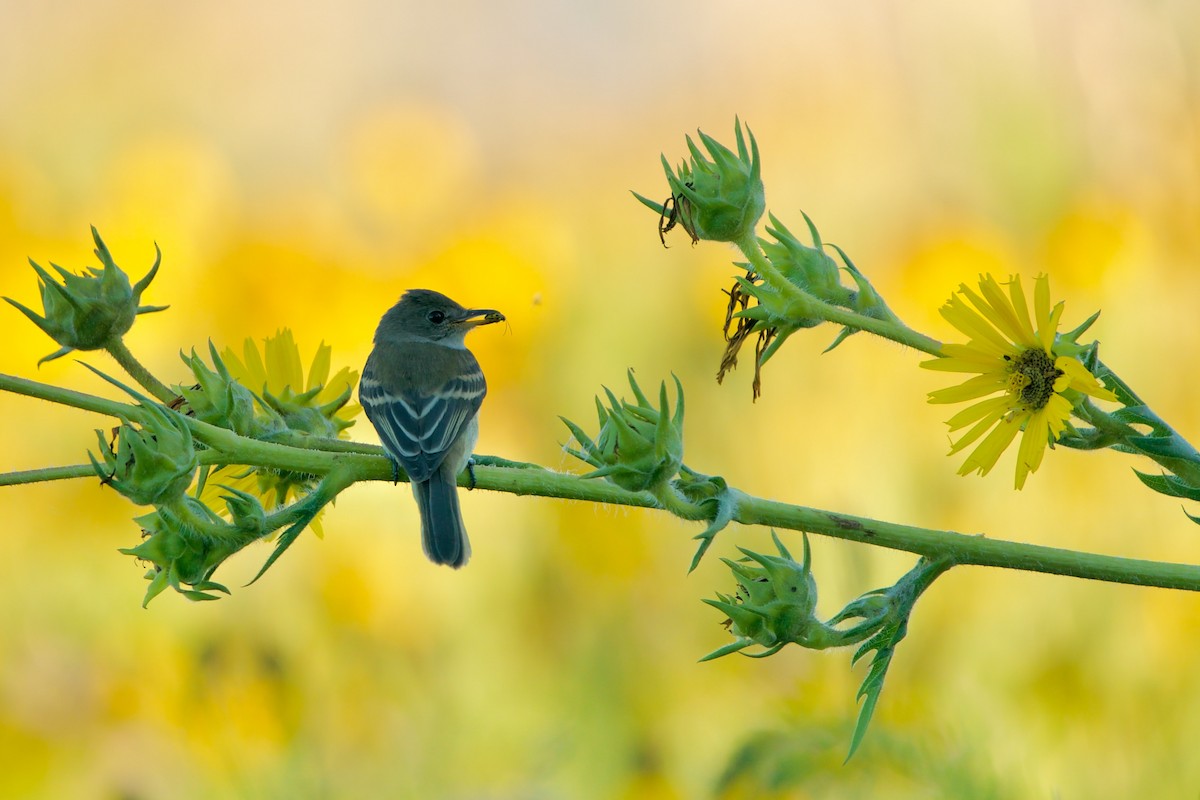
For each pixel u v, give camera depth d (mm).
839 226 17047
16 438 13195
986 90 15359
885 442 12727
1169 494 5164
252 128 21656
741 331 6238
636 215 18016
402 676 10727
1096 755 9094
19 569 11586
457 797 10109
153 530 5492
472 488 5555
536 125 21906
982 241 14141
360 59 22625
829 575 10766
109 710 10344
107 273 6207
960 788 7480
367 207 17000
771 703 8805
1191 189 13914
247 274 14266
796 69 20109
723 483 5391
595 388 14453
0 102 20109
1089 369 5297
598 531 11688
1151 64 14383
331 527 11648
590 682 10641
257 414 6469
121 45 21188
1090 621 10086
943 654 10102
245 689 10234
